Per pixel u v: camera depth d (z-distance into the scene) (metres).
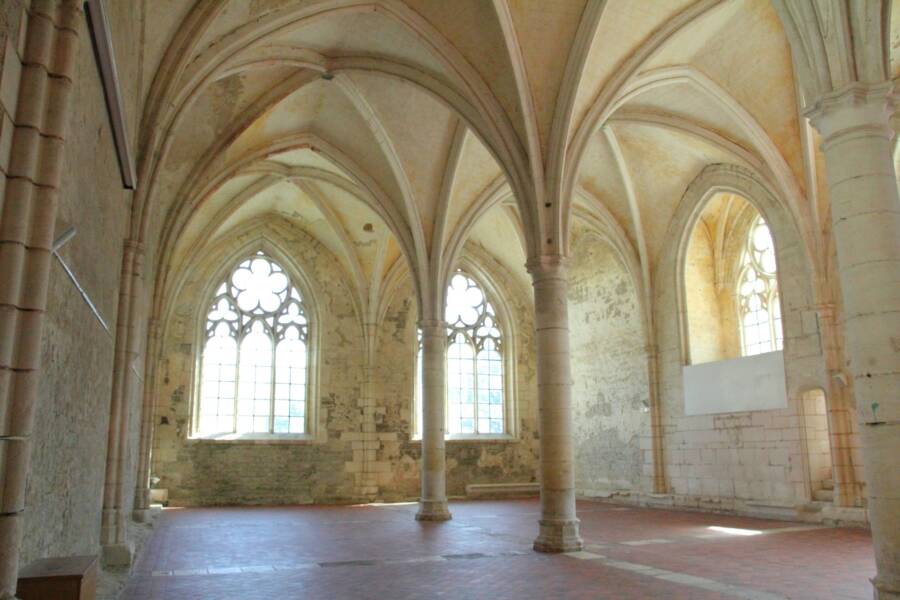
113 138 7.64
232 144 17.33
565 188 13.89
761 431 18.58
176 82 11.31
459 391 27.94
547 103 13.70
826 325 16.78
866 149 7.75
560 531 12.58
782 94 16.41
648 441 22.30
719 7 13.68
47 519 5.21
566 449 12.93
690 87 17.27
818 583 9.30
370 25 14.54
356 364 26.70
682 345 21.34
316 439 25.61
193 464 24.03
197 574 10.48
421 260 19.22
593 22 12.92
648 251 22.62
